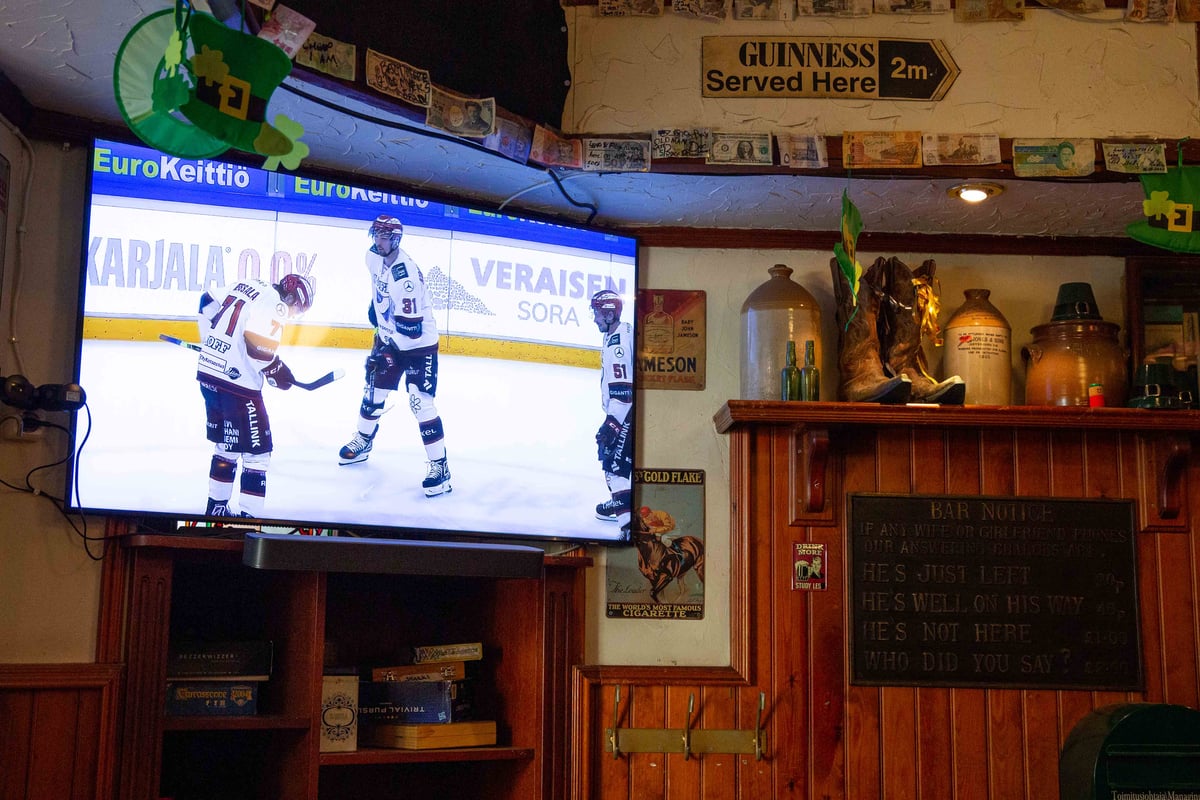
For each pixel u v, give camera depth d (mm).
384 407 3125
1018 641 3299
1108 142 3070
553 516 3266
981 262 3584
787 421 3205
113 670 2766
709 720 3252
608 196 3299
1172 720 2795
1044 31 3166
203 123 2092
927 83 3137
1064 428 3291
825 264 3566
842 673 3275
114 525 2865
